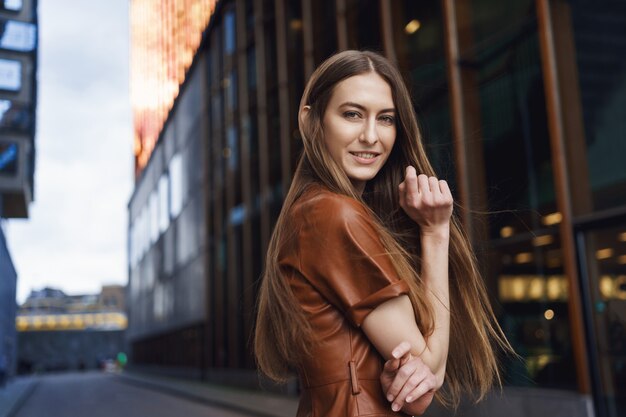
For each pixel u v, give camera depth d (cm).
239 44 2714
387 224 136
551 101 952
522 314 984
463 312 135
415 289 114
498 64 1070
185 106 3756
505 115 1045
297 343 112
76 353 9538
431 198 126
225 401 1952
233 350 2598
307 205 117
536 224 970
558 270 926
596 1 910
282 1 2212
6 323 3878
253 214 2428
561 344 912
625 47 858
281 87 2183
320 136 128
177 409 1927
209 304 3038
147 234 5262
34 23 3306
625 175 845
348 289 108
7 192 3042
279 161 2178
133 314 6325
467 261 137
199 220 3269
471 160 1095
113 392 3191
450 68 1151
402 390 105
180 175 3859
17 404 2273
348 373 109
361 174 127
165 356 4378
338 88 127
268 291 122
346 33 1597
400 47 1339
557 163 931
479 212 157
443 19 1188
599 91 891
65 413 1894
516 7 1041
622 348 828
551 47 967
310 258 112
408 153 136
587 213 895
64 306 9781
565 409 877
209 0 4950
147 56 7600
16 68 3017
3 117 2972
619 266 837
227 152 2819
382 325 107
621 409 825
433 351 113
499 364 144
